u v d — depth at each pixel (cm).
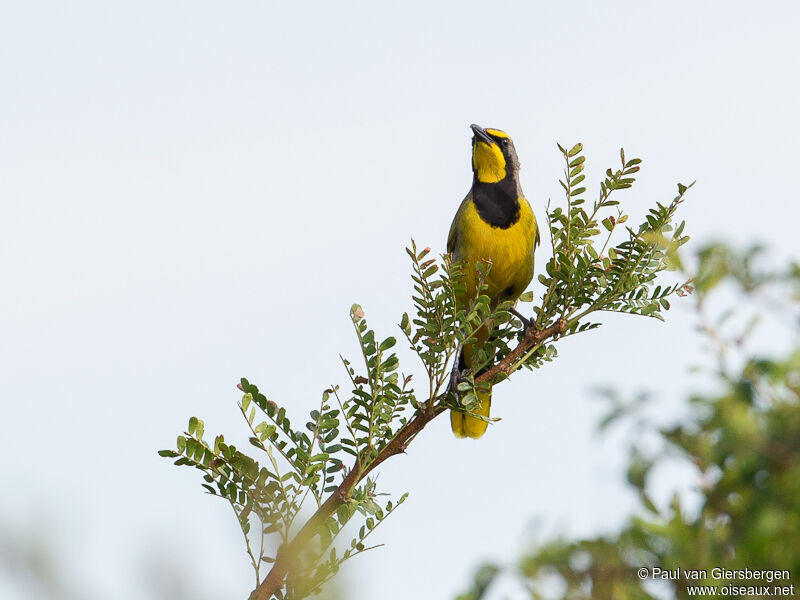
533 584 397
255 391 665
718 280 412
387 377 703
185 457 638
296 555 623
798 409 363
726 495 377
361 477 689
